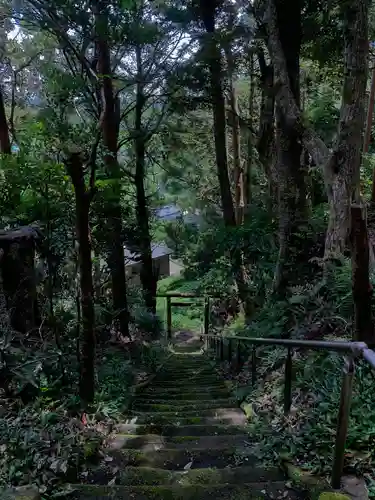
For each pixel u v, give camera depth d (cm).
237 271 811
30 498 220
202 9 768
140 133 824
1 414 296
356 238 301
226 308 1054
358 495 224
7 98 684
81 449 285
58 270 450
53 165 369
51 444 276
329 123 938
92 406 361
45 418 298
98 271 654
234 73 864
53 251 420
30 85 648
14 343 372
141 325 915
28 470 248
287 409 329
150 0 609
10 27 655
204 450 304
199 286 1145
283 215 627
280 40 602
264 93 797
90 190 328
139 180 893
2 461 249
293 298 496
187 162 1177
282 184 629
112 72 625
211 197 1416
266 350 498
